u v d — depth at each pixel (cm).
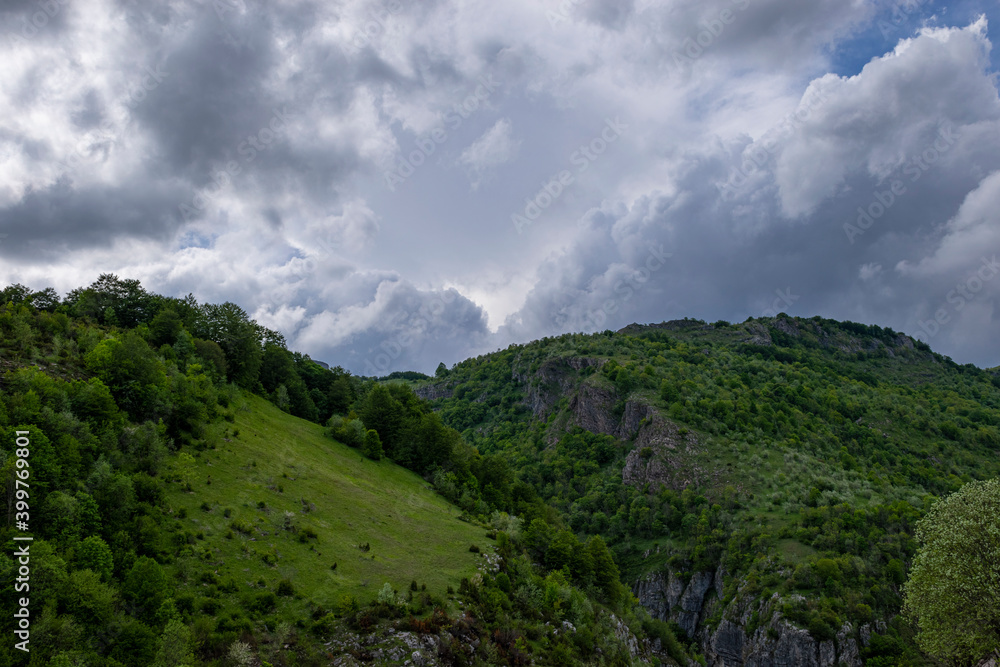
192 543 5447
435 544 7619
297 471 8544
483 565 7225
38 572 3828
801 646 11894
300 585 5488
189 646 4009
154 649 3866
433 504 9856
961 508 5322
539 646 6153
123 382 7475
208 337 11919
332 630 4931
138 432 6525
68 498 4606
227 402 9788
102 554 4353
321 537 6681
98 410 6412
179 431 7738
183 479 6531
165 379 8075
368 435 11600
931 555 5366
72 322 9375
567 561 9044
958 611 5119
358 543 6900
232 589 4975
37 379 6134
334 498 8119
